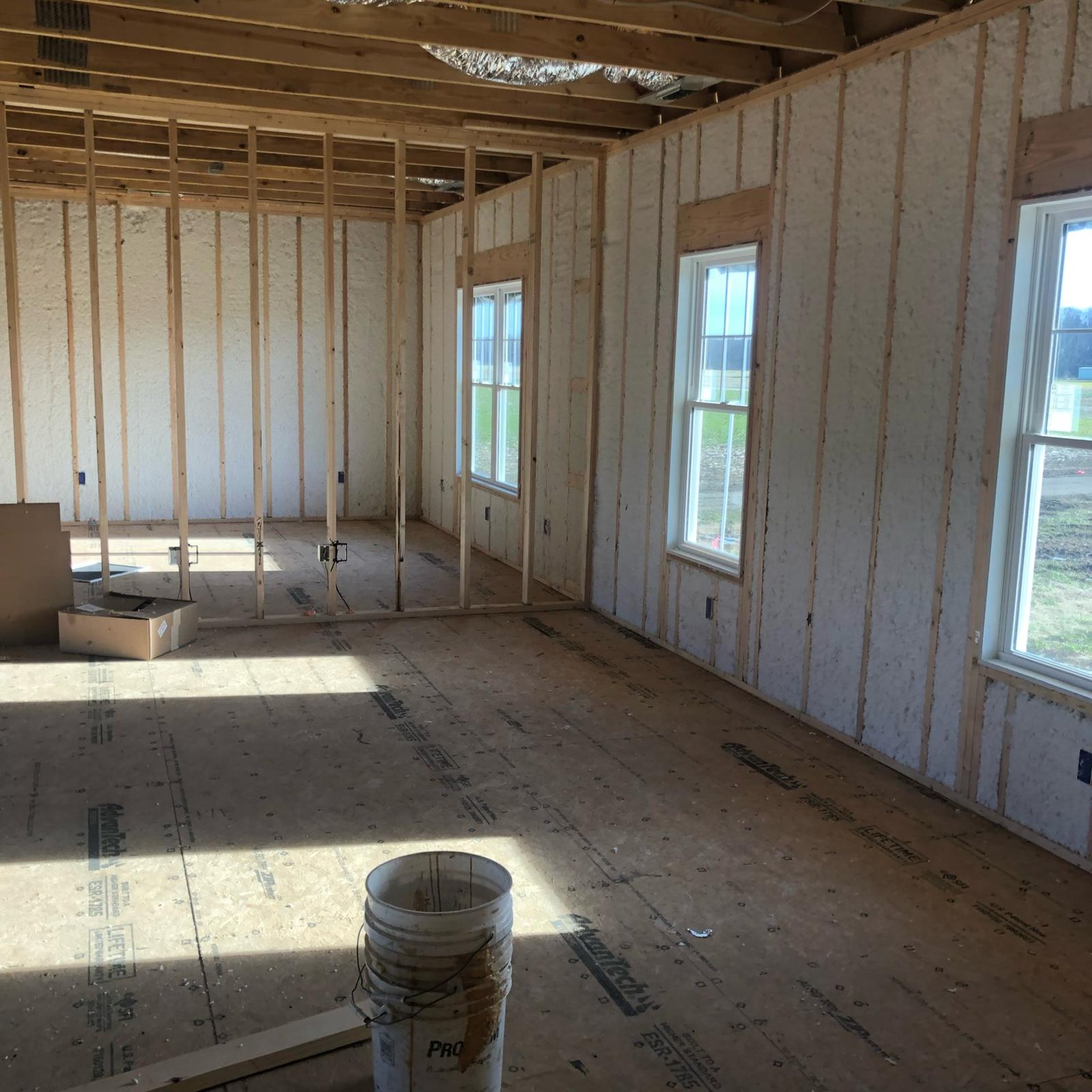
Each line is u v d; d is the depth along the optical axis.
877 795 3.99
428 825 3.63
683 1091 2.34
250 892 3.13
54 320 9.09
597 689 5.20
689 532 5.87
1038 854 3.53
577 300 6.83
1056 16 3.35
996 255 3.63
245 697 4.92
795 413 4.77
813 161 4.57
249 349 9.67
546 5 3.90
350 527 9.81
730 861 3.43
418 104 5.37
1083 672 3.45
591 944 2.92
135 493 9.55
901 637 4.18
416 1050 2.07
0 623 5.59
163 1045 2.42
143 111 5.45
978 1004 2.69
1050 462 3.55
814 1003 2.68
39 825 3.53
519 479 7.98
